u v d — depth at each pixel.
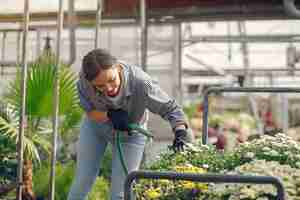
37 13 9.67
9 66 9.65
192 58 14.71
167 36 12.29
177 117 3.97
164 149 4.90
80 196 4.23
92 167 4.24
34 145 5.88
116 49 12.16
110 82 3.64
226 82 18.73
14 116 5.93
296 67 15.41
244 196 3.26
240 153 4.06
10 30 9.92
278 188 2.56
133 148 4.11
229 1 10.39
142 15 9.22
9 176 6.16
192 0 10.57
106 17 10.34
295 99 22.20
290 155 3.88
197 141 4.77
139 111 4.00
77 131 6.41
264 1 10.27
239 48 15.17
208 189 3.53
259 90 4.80
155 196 3.64
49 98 5.73
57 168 6.23
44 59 5.83
